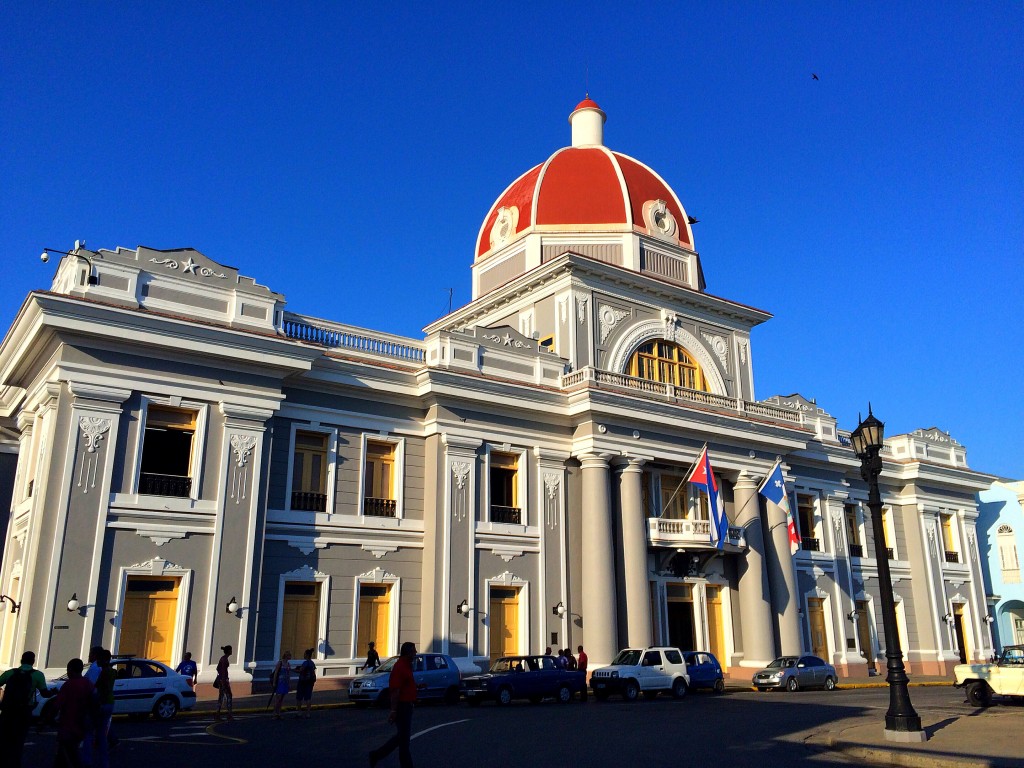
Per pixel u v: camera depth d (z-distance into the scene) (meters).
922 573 42.41
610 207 36.41
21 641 20.06
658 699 25.42
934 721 18.31
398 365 28.17
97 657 11.82
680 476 34.00
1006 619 47.28
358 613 25.89
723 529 30.61
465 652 26.56
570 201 36.59
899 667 15.24
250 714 20.02
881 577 16.17
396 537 27.03
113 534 21.61
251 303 24.69
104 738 11.45
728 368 37.31
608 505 29.98
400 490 27.44
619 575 29.98
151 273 23.20
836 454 39.59
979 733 15.87
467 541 27.52
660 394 32.25
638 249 35.84
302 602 25.09
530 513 29.39
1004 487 47.75
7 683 11.00
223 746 14.55
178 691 18.95
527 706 22.67
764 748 14.63
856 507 41.47
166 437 23.22
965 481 45.16
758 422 34.44
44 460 21.31
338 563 25.75
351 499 26.52
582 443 30.41
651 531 30.91
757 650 32.44
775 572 34.16
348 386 26.75
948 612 42.25
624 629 29.33
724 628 33.38
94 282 22.27
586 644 28.91
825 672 30.62
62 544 20.83
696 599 32.62
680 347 35.97
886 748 13.73
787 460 37.44
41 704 17.25
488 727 17.41
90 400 21.83
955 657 41.59
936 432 45.56
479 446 28.56
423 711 20.98
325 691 24.33
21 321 22.56
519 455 29.70
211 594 22.55
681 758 13.49
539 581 28.88
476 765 12.70
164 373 23.00
